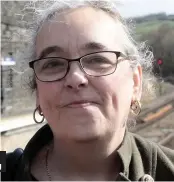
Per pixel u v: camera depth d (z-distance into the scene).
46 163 1.66
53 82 1.46
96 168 1.57
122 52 1.54
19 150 1.84
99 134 1.43
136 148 1.67
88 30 1.48
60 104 1.44
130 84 1.59
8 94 7.68
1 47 7.31
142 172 1.57
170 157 1.73
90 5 1.56
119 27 1.59
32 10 1.74
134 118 1.81
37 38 1.59
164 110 11.66
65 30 1.49
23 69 1.81
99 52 1.47
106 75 1.45
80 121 1.41
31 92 1.80
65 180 1.58
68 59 1.46
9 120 6.62
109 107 1.45
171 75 12.47
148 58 1.94
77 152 1.53
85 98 1.41
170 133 9.64
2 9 7.39
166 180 1.61
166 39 11.55
